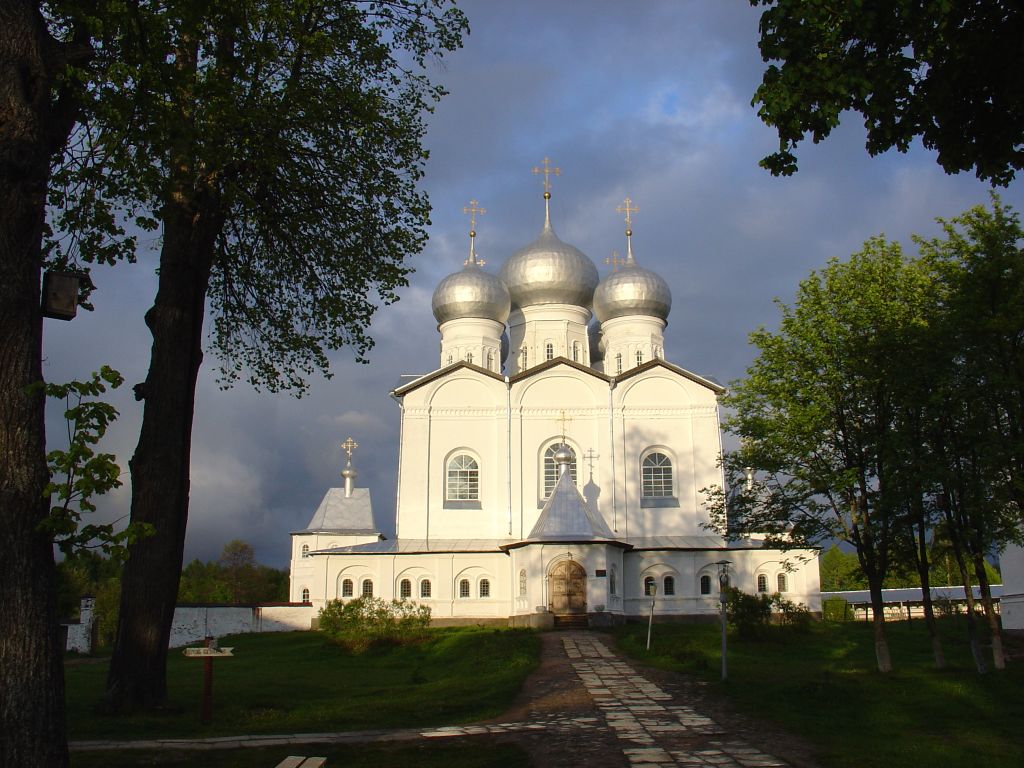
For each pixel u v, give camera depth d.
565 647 34.69
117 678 19.58
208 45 18.02
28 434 10.80
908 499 25.80
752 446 28.14
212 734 17.52
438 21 22.95
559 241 65.44
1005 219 25.97
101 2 14.54
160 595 19.83
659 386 55.09
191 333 20.81
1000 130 13.36
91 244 17.25
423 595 51.75
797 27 13.15
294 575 73.88
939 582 74.00
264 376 25.80
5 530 10.46
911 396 25.36
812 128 13.68
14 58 11.72
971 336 24.89
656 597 51.28
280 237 22.66
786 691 22.17
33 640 10.35
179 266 20.69
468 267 63.72
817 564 51.38
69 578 68.00
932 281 27.08
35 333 11.25
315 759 13.09
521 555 48.84
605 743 16.48
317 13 20.78
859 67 13.11
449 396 54.91
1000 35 12.61
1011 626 39.62
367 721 19.33
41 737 10.17
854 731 17.75
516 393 54.81
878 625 27.22
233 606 53.56
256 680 28.91
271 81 19.94
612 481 53.56
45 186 11.84
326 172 22.20
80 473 10.48
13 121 11.48
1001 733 17.50
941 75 13.05
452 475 54.16
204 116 17.36
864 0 12.66
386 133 22.47
